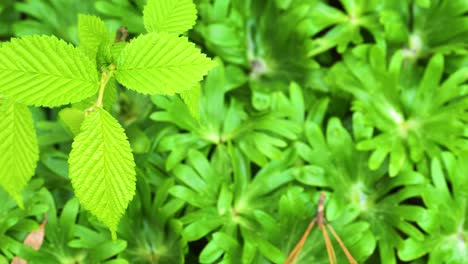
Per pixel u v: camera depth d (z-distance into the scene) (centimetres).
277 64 80
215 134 70
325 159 68
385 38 78
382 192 68
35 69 43
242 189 67
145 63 45
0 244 64
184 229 65
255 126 70
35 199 66
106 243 64
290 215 66
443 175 67
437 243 66
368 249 65
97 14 80
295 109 71
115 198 44
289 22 79
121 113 73
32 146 47
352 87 74
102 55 46
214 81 71
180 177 66
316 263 65
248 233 65
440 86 73
